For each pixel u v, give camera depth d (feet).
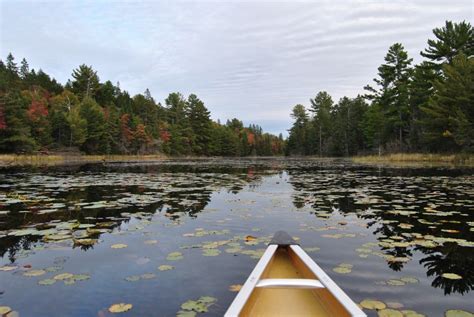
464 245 15.34
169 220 20.80
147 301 10.18
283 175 55.21
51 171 64.75
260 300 9.55
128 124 201.57
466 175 50.11
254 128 442.09
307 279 9.66
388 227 18.71
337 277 11.83
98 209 24.41
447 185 36.78
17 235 17.37
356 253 14.40
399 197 28.60
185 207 24.99
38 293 10.78
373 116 149.18
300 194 31.35
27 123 140.77
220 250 14.92
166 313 9.43
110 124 181.57
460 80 84.43
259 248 15.14
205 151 259.19
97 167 82.07
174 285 11.31
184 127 242.99
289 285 9.29
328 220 20.61
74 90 232.94
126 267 13.00
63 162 115.55
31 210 23.54
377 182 41.11
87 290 10.97
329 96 264.11
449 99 86.99
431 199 27.32
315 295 9.85
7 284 11.47
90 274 12.31
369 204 25.53
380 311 9.27
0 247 15.48
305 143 261.44
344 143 198.90
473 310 9.50
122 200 27.89
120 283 11.51
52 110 172.65
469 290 10.77
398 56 125.90
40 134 146.82
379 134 142.92
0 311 9.57
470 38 102.32
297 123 272.51
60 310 9.68
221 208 24.63
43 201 27.22
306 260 11.02
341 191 33.14
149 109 271.49
